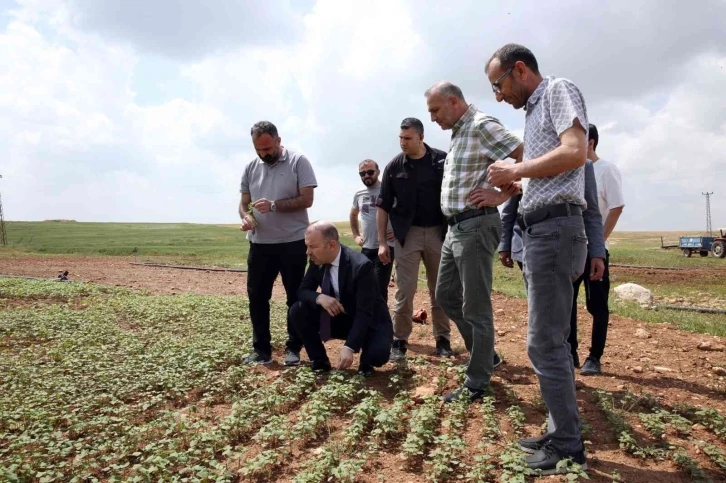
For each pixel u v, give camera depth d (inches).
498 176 133.6
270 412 188.5
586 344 279.0
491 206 176.9
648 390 201.3
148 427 173.9
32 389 209.2
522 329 322.0
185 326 334.3
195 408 193.8
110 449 164.7
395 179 240.7
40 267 819.4
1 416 182.2
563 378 135.7
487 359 187.2
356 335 211.6
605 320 221.0
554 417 136.7
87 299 450.3
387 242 267.4
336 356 262.4
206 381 220.5
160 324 340.2
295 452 163.2
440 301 202.5
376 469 150.3
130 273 742.5
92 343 290.8
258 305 245.1
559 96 132.1
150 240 1856.5
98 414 193.6
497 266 849.5
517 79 142.3
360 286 215.0
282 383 212.5
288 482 145.5
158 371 231.0
